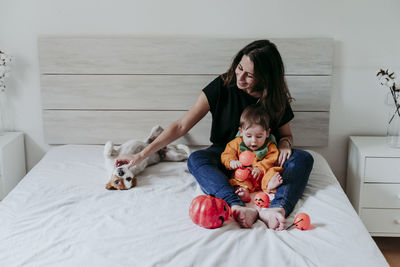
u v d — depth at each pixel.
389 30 2.38
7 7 2.39
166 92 2.45
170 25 2.42
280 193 1.73
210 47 2.38
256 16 2.40
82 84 2.44
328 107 2.44
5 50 2.44
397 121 2.24
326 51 2.37
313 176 2.03
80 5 2.40
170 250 1.36
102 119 2.49
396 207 2.25
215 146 2.20
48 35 2.43
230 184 1.78
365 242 1.45
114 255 1.35
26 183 1.95
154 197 1.80
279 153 1.99
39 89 2.50
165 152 2.25
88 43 2.39
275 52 1.97
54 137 2.52
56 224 1.56
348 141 2.54
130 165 1.94
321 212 1.67
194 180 2.00
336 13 2.38
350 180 2.46
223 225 1.56
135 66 2.42
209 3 2.39
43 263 1.32
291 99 2.23
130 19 2.41
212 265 1.29
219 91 2.11
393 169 2.21
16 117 2.54
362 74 2.45
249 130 1.93
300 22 2.40
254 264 1.30
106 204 1.73
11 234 1.49
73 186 1.89
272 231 1.50
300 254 1.35
